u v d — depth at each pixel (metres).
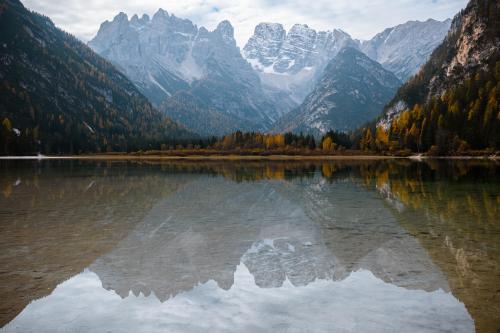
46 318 11.52
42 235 21.12
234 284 13.97
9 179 55.56
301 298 12.77
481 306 11.80
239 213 27.94
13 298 12.85
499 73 156.00
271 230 22.28
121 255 17.41
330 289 13.47
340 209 29.27
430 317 11.23
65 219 25.62
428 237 20.06
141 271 15.34
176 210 29.23
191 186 46.22
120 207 30.72
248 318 11.45
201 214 27.53
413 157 133.62
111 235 21.09
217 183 49.88
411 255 16.94
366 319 11.23
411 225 23.12
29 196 37.12
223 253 17.72
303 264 16.08
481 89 141.12
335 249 18.19
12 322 11.31
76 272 15.23
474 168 72.62
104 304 12.40
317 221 24.81
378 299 12.53
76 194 38.72
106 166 92.81
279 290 13.45
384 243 19.09
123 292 13.29
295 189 42.75
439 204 30.80
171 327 10.96
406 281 13.97
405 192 38.81
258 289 13.53
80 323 11.20
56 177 59.28
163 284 13.99
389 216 26.14
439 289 13.16
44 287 13.76
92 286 13.83
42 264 16.14
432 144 137.25
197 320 11.36
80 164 103.69
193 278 14.59
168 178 57.66
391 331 10.55
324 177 58.22
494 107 124.56
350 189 42.25
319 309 11.95
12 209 29.67
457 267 15.26
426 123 141.00
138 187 45.12
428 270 15.02
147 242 19.69
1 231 22.02
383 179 53.41
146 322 11.26
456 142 125.62
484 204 30.44
